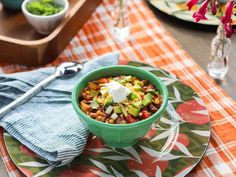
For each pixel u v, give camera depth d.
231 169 0.60
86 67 0.76
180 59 0.82
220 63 0.78
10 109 0.68
